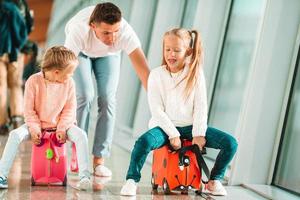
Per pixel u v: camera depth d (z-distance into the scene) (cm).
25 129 372
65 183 382
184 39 372
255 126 420
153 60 680
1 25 654
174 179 372
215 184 380
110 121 433
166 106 380
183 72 380
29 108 377
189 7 684
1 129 666
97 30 388
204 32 550
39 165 377
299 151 424
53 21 1967
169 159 372
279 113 421
